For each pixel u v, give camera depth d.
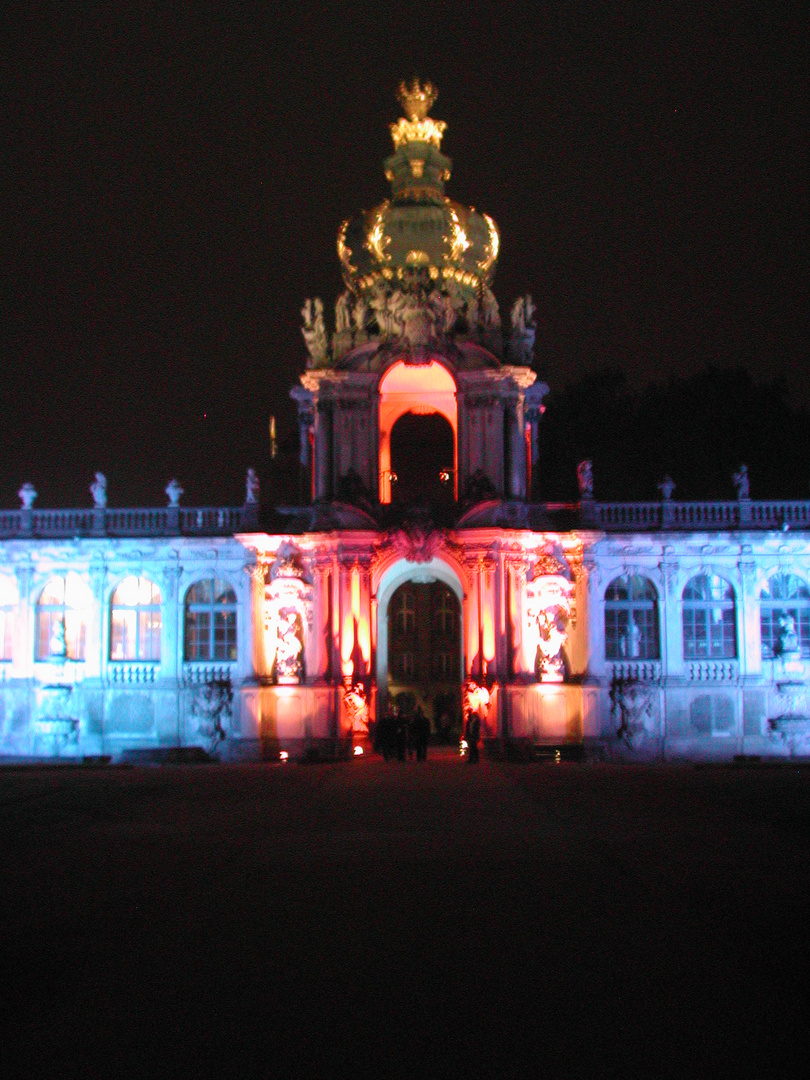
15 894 16.77
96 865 19.19
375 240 57.22
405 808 27.45
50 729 53.72
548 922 14.67
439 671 74.12
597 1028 10.53
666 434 77.19
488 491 52.12
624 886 17.00
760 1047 9.96
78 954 13.22
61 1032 10.53
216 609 54.59
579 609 53.78
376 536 52.06
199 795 30.78
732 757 53.59
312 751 49.25
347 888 17.03
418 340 52.84
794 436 76.00
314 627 52.41
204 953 13.24
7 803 28.77
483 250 58.09
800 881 17.33
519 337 53.50
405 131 58.91
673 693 53.97
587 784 33.53
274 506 55.97
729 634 54.69
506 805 27.97
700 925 14.44
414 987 11.85
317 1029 10.58
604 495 76.56
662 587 54.62
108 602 54.97
